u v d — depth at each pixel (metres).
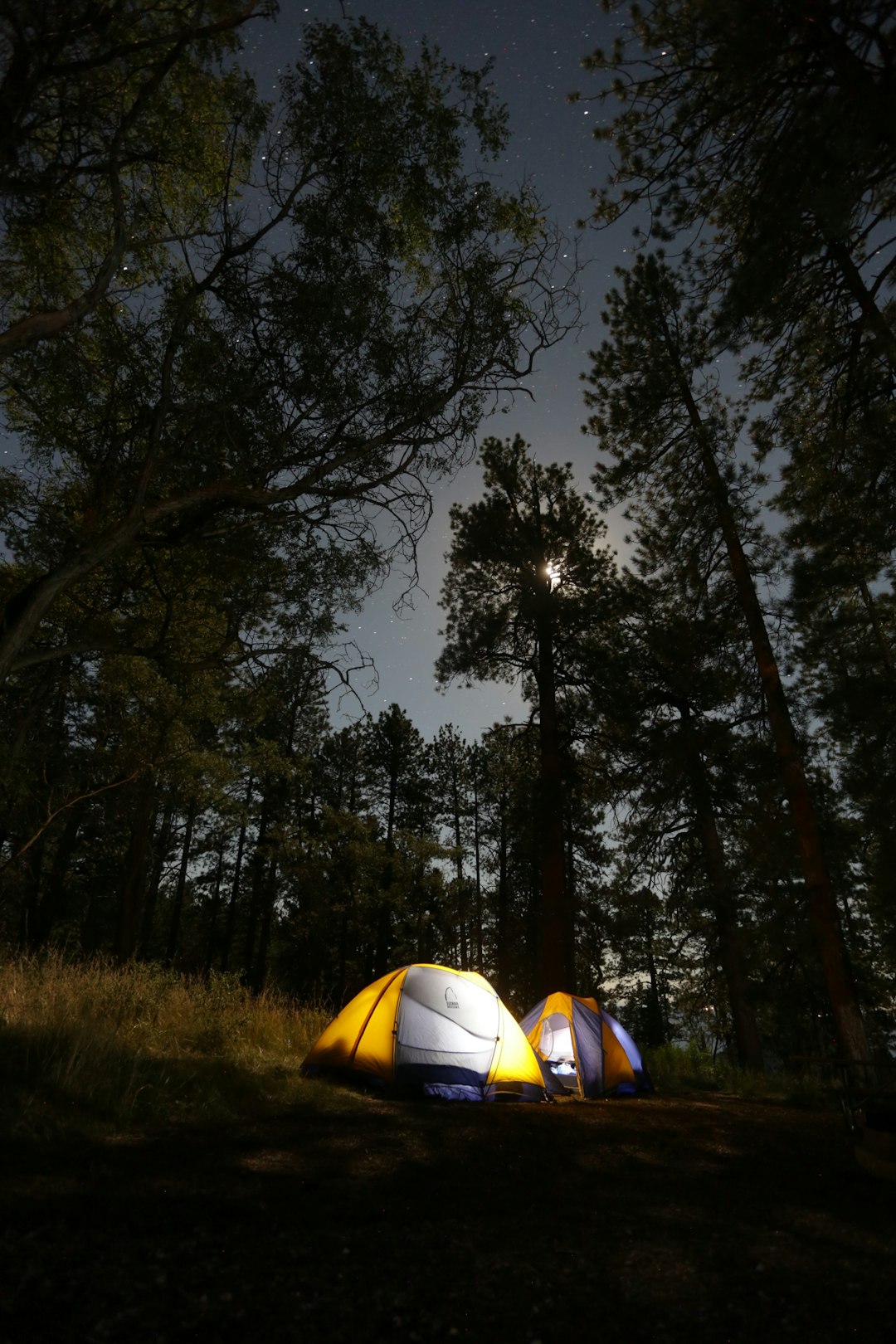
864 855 13.52
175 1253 3.39
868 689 9.59
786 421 11.26
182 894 37.09
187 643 13.92
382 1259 3.51
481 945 36.31
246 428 9.90
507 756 24.59
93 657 12.81
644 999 30.45
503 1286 3.30
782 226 7.38
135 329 9.80
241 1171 4.77
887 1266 3.66
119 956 18.94
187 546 10.46
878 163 6.64
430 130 9.95
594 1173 5.50
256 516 10.05
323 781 37.12
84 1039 6.70
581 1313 3.07
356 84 9.55
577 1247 3.82
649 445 14.22
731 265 9.20
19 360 9.66
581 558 20.47
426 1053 8.85
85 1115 5.58
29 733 13.45
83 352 10.23
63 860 21.92
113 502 10.94
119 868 27.98
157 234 10.38
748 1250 3.85
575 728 19.91
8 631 7.66
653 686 18.33
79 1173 4.40
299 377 10.02
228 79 9.40
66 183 8.51
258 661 11.71
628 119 8.30
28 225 9.16
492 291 10.52
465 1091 8.70
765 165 7.65
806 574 10.44
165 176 10.57
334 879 31.59
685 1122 8.20
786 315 9.19
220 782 20.05
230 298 9.88
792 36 6.92
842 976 11.04
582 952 24.12
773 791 13.20
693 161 8.19
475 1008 9.48
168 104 9.34
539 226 10.61
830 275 8.95
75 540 11.11
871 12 6.28
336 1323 2.88
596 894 20.36
